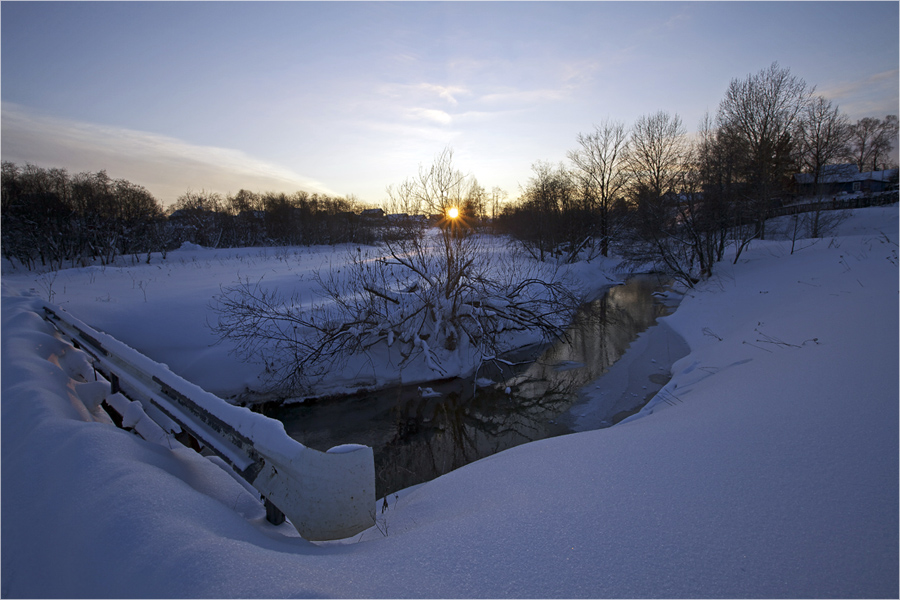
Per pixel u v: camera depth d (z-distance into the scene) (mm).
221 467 3701
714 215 18297
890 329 5590
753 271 16938
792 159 29391
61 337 7039
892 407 3332
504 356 11977
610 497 2656
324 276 15133
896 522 2078
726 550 2018
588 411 8375
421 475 6527
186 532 1890
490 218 38000
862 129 58750
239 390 9180
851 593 1674
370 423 8391
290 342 9797
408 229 11109
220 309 10992
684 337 12391
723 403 4723
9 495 2562
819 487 2482
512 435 7730
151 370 4043
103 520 2002
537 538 2180
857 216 29953
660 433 3979
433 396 9539
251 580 1602
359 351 10438
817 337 6566
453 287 11250
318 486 2324
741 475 2764
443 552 2070
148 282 14555
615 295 20969
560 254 28500
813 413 3611
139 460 2814
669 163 28016
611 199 30938
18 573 2027
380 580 1821
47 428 3094
